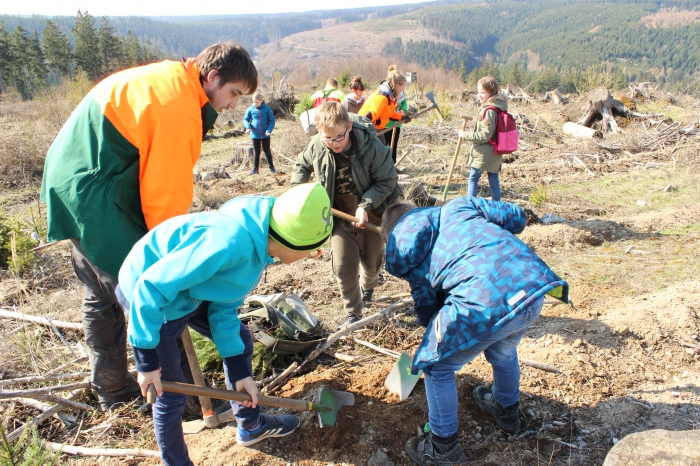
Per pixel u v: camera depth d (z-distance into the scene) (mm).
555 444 2738
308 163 3648
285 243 2117
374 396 3176
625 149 10406
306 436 2848
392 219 2631
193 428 3021
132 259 2107
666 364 3293
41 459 2389
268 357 3543
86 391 3268
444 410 2465
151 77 2346
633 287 4391
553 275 2236
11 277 5215
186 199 2459
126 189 2432
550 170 9180
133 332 1963
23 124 16562
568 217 6652
